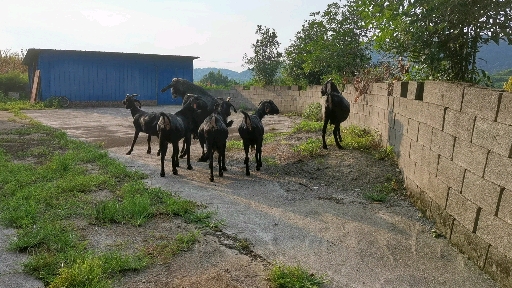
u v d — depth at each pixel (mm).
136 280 3963
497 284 4082
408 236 5281
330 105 9656
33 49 23531
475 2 6723
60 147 10688
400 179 7543
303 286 3889
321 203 6617
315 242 5039
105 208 5680
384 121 9414
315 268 4348
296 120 19094
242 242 4883
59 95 24938
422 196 6176
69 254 4289
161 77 28094
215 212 5988
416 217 5980
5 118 17141
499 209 4113
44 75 24469
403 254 4750
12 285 3789
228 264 4367
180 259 4453
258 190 7348
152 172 8609
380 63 13469
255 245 4906
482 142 4461
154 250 4613
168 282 3938
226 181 7973
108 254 4363
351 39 17688
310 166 8789
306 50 22031
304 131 13914
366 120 11609
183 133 8484
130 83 27062
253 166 9195
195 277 4051
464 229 4770
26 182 7039
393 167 8109
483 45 7543
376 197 6770
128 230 5223
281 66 26562
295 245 4938
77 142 11148
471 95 4758
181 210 5902
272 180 8047
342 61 17703
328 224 5664
